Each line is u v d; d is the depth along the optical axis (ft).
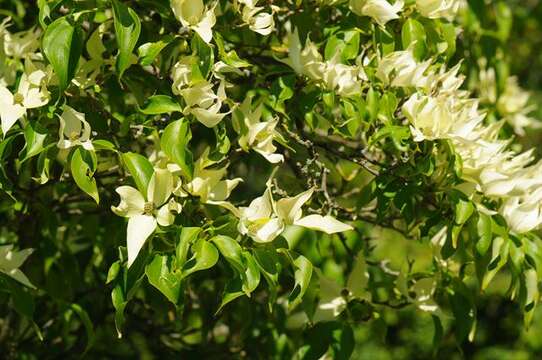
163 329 6.36
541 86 14.37
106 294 6.09
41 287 6.05
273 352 5.98
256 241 4.82
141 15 5.45
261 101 5.29
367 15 5.28
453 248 5.20
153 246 4.85
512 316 13.33
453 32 5.51
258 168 6.37
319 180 5.70
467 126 5.20
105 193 5.86
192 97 4.91
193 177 4.92
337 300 5.45
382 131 5.11
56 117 4.99
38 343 6.22
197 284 6.11
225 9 5.39
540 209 5.28
